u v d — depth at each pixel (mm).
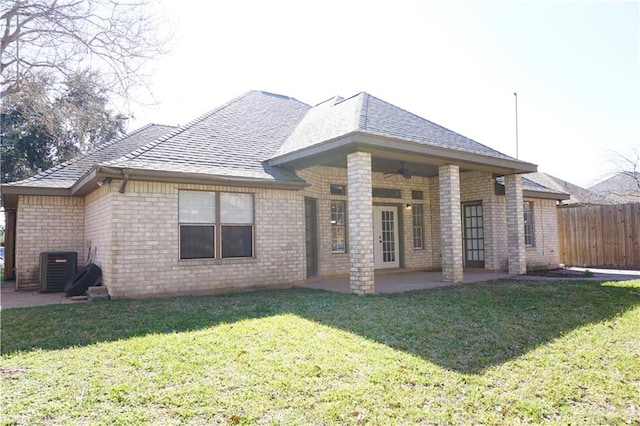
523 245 12445
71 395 3355
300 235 10570
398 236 14141
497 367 4004
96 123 6898
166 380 3674
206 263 9109
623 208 14438
